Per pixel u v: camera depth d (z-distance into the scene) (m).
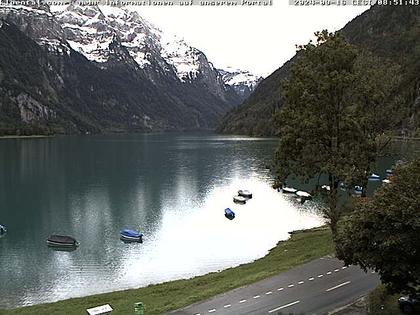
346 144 55.22
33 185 130.50
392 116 64.62
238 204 104.38
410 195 29.69
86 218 93.06
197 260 65.62
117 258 68.00
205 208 100.88
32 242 77.19
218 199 110.44
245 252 68.50
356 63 56.66
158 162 184.38
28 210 100.25
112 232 82.62
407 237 28.50
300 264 46.44
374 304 34.94
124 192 120.06
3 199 111.75
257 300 37.53
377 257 29.47
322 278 41.75
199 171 157.88
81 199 111.44
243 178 141.50
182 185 130.12
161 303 40.56
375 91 55.22
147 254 69.50
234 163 178.50
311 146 55.94
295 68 56.25
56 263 66.38
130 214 95.88
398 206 29.08
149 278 59.06
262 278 42.84
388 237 28.83
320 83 53.62
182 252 69.81
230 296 38.75
